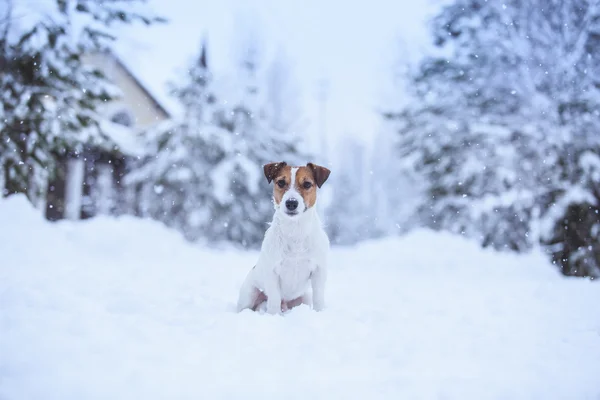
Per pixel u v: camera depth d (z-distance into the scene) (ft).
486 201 37.06
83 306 12.02
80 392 7.04
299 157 65.10
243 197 58.59
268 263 13.61
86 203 55.36
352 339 10.30
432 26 40.60
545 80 37.27
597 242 32.94
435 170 42.42
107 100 32.96
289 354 9.14
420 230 37.68
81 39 29.73
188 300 14.43
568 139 34.81
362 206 129.70
